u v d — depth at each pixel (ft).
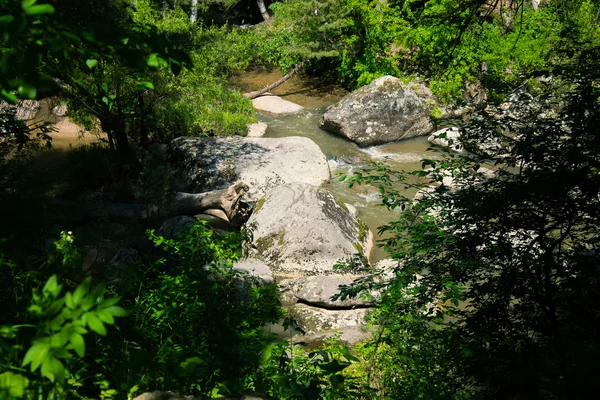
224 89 57.21
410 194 45.52
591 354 9.53
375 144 55.88
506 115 18.02
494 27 58.70
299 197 39.24
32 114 52.90
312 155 48.75
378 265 36.60
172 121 51.29
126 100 45.14
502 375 15.62
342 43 67.36
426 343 18.04
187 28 49.44
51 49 7.13
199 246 18.57
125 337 12.03
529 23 56.18
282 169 46.96
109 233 36.35
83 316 5.82
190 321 15.05
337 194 46.14
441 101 59.52
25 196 10.39
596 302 15.02
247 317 16.75
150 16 46.52
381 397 17.34
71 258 13.34
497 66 56.44
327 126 57.41
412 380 17.30
